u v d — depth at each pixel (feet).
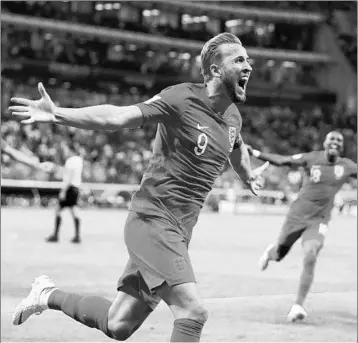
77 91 184.14
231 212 147.02
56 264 54.75
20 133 138.21
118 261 57.98
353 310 37.27
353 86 209.77
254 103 206.59
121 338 20.62
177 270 18.85
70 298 21.67
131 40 194.18
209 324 32.42
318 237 35.32
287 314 35.60
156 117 18.79
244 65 19.35
